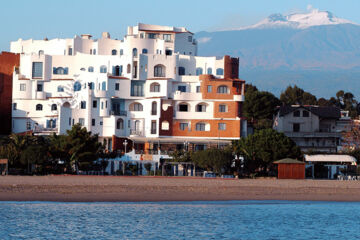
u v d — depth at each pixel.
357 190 153.25
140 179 156.50
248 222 111.06
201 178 167.50
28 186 137.12
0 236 96.75
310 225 110.19
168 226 106.31
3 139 177.62
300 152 189.25
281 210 123.44
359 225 110.88
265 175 187.12
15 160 168.12
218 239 98.88
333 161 195.75
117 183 147.00
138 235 100.19
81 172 173.38
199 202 129.00
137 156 189.88
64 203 122.62
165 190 141.00
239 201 131.88
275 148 183.12
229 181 157.38
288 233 104.19
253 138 186.88
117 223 107.44
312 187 154.62
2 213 111.50
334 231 106.00
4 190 132.25
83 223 106.19
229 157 178.38
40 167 170.12
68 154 172.25
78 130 173.12
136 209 119.44
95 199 127.81
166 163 182.75
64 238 97.06
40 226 103.38
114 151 189.75
